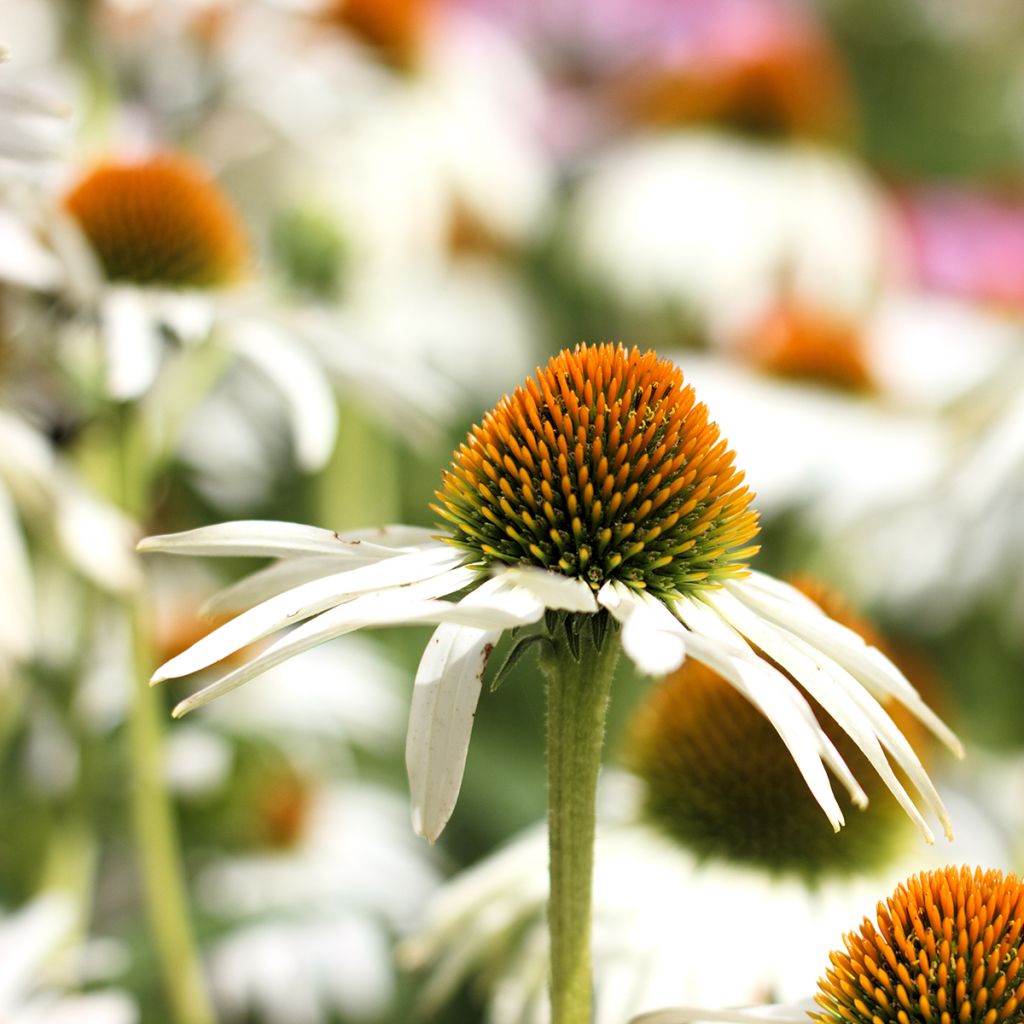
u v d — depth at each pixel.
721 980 0.58
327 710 0.86
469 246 1.23
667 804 0.61
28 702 0.68
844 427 0.97
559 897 0.54
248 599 0.55
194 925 0.71
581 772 0.54
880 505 0.89
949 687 0.86
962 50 1.82
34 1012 0.63
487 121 1.15
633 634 0.52
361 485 0.89
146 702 0.65
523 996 0.60
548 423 0.55
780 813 0.60
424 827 0.53
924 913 0.54
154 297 0.67
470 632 0.54
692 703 0.61
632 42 1.46
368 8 1.10
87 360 0.66
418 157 1.07
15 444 0.65
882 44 1.88
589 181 1.29
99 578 0.65
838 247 1.18
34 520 0.65
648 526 0.55
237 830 0.85
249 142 0.93
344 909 0.82
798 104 1.23
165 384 0.67
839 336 1.03
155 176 0.68
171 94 0.90
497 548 0.55
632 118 1.31
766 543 0.93
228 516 0.96
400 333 1.04
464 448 0.56
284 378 0.67
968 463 0.83
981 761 0.81
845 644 0.55
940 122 1.78
